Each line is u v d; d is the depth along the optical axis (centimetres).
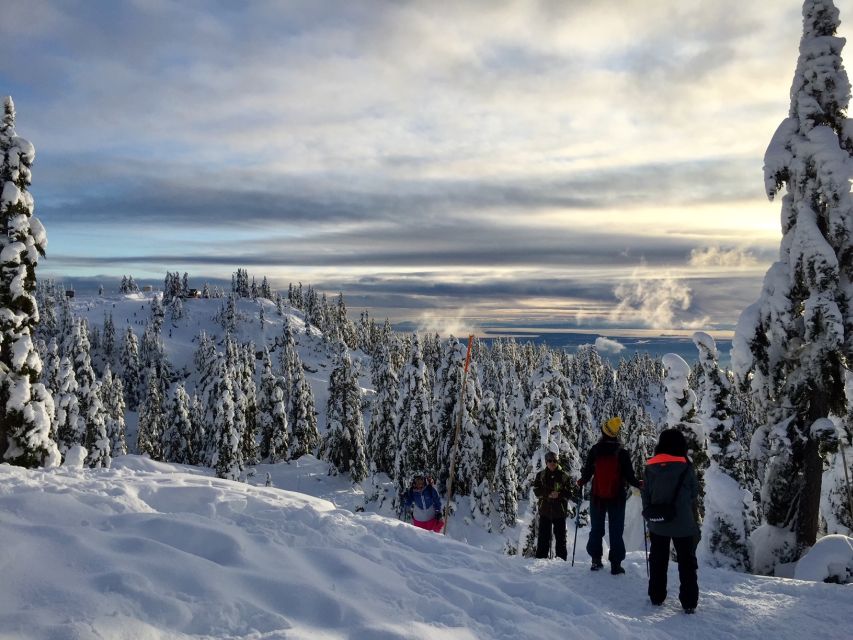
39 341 9606
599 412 10475
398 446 4300
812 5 1268
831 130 1227
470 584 604
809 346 1215
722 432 1266
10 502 573
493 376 9506
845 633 579
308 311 19150
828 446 1166
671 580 745
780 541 1232
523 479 4488
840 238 1186
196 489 754
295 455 6456
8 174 1783
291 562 547
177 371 14312
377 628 437
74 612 380
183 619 407
